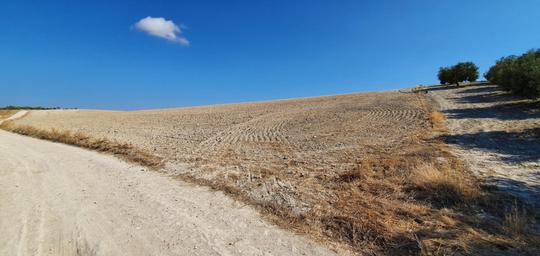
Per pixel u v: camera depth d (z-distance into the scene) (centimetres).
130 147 1364
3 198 654
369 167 835
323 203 589
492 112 1961
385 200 589
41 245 439
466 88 4119
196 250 417
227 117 3178
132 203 616
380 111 2544
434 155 936
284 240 446
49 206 602
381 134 1509
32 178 838
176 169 928
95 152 1324
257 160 1058
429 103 2773
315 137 1591
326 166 915
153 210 574
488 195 577
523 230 428
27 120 4453
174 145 1519
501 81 2294
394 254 395
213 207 589
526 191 596
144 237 460
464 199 557
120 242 445
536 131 1257
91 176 859
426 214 512
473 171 752
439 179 632
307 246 427
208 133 2033
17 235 471
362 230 464
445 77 5088
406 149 1077
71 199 646
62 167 989
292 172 855
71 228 495
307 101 4703
